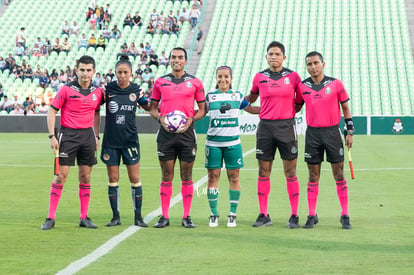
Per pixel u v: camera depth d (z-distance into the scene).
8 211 9.67
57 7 44.53
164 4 43.56
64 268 5.98
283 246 6.99
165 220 8.35
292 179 8.42
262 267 6.00
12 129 35.38
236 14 42.22
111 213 9.49
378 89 36.00
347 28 40.19
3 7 45.38
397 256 6.44
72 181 13.35
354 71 37.12
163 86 8.45
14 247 6.95
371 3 42.12
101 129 34.09
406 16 40.84
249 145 25.33
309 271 5.83
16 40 40.22
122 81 8.34
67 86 8.23
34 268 5.98
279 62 8.52
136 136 8.38
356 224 8.43
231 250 6.78
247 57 38.59
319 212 9.54
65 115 8.27
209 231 7.98
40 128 35.19
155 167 16.67
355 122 32.88
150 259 6.35
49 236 7.61
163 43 40.12
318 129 8.39
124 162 8.38
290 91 8.49
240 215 9.30
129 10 43.34
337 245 7.03
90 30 41.88
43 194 11.61
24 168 16.39
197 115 8.50
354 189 12.02
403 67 37.31
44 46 39.97
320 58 8.36
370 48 38.66
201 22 41.62
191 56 38.84
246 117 33.53
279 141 8.43
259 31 40.53
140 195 8.41
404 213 9.30
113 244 7.11
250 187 12.38
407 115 32.88
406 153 20.78
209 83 37.06
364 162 17.64
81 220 8.34
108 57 39.28
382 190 11.88
